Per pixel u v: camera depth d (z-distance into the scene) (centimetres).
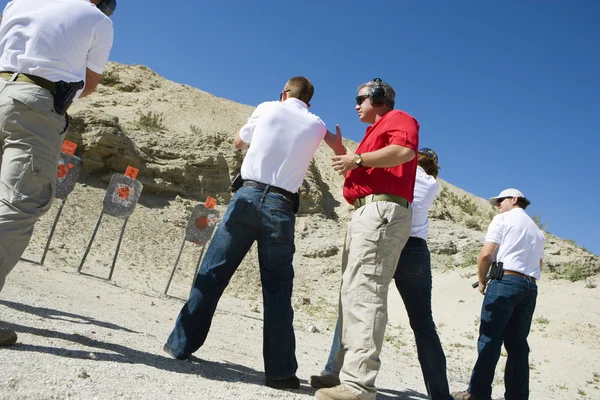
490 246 426
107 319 467
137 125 2434
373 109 350
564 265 1530
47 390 201
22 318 347
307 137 340
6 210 257
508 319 420
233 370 354
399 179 305
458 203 2548
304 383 372
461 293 1355
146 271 1228
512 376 437
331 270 1614
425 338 354
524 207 459
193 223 955
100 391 214
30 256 930
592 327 1098
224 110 3953
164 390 238
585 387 786
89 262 1102
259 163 336
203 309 340
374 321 283
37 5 275
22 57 265
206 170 1909
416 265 358
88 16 282
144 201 1752
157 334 457
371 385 277
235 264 342
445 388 347
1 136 264
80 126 1731
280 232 331
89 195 1598
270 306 330
